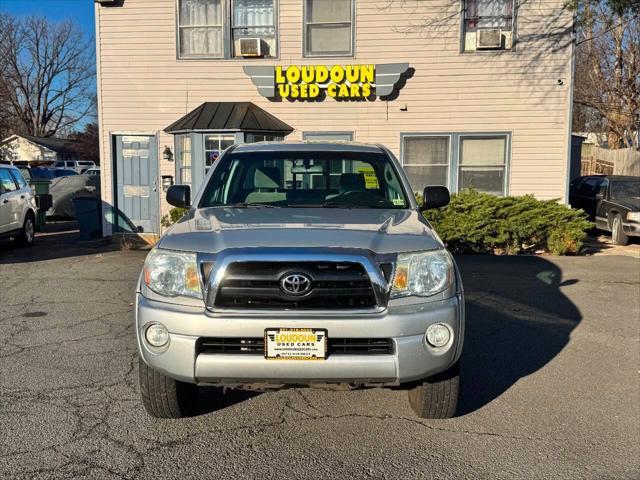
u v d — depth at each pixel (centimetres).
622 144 2714
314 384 331
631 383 453
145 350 331
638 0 1056
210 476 314
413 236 348
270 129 1191
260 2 1239
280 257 317
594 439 360
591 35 1858
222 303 322
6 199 1110
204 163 1200
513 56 1211
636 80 2505
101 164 1280
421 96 1230
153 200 1281
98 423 374
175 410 367
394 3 1215
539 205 1108
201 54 1255
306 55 1238
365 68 1208
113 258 1063
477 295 755
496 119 1223
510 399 421
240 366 318
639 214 1230
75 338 555
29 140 5206
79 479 309
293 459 333
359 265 321
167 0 1240
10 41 5759
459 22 1209
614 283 834
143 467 322
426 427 375
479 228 1083
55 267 960
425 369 325
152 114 1262
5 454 333
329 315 317
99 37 1254
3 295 742
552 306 698
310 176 474
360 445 350
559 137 1219
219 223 369
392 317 318
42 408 395
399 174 472
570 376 468
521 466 327
